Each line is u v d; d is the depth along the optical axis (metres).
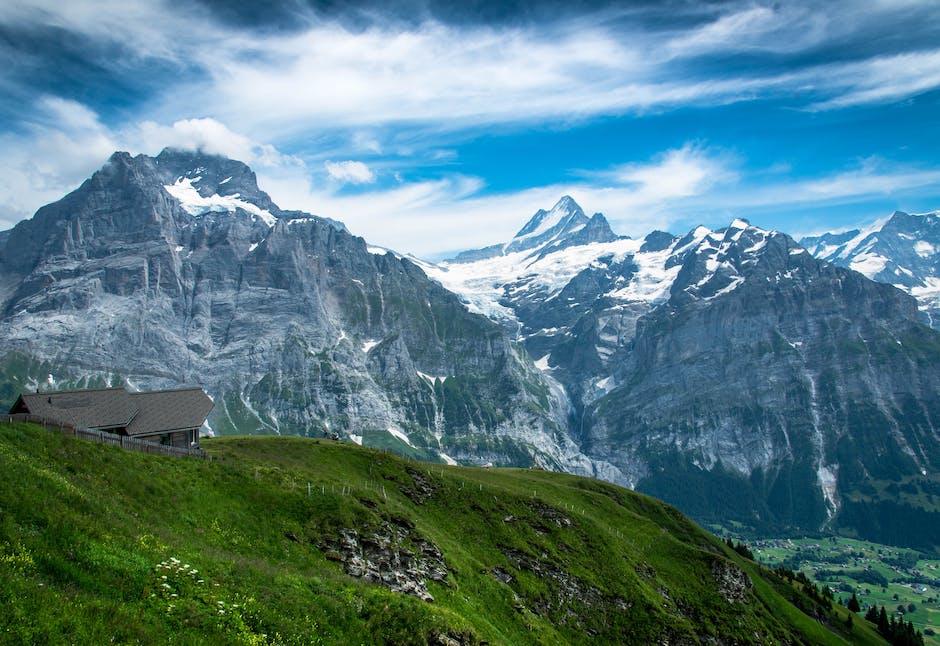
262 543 70.38
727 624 131.12
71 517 46.81
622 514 159.50
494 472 167.38
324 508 83.00
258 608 48.59
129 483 65.62
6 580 36.56
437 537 101.75
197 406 100.62
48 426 73.69
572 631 104.19
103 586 41.41
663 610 121.25
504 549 114.88
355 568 75.56
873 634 185.88
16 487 46.59
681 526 182.38
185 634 41.12
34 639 33.62
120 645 36.62
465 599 86.19
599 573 122.06
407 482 122.56
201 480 76.12
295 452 120.50
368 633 54.56
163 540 52.88
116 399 93.94
